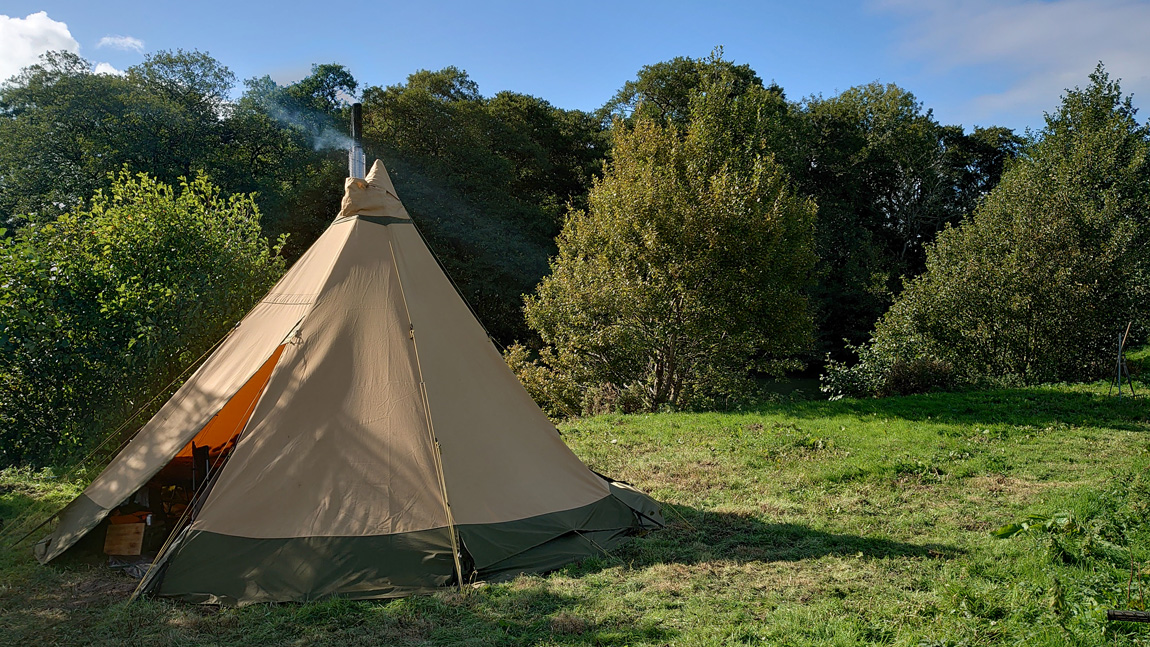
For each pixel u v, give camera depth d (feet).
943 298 61.05
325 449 18.49
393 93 110.01
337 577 16.90
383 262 21.44
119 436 32.50
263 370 21.62
